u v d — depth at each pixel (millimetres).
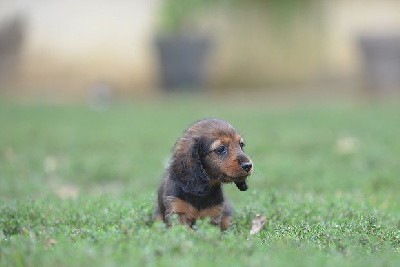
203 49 24672
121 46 26562
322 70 26719
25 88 25469
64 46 26438
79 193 11008
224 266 6340
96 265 6309
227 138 8484
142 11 27312
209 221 8281
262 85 26375
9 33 26234
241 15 26109
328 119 19719
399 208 10070
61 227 8328
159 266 6289
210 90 25844
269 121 19484
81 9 27141
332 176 12742
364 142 16203
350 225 8398
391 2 28484
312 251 7082
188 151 8469
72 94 24812
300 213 9211
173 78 24844
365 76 25281
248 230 8633
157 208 8875
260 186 12172
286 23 26031
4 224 8742
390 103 22922
